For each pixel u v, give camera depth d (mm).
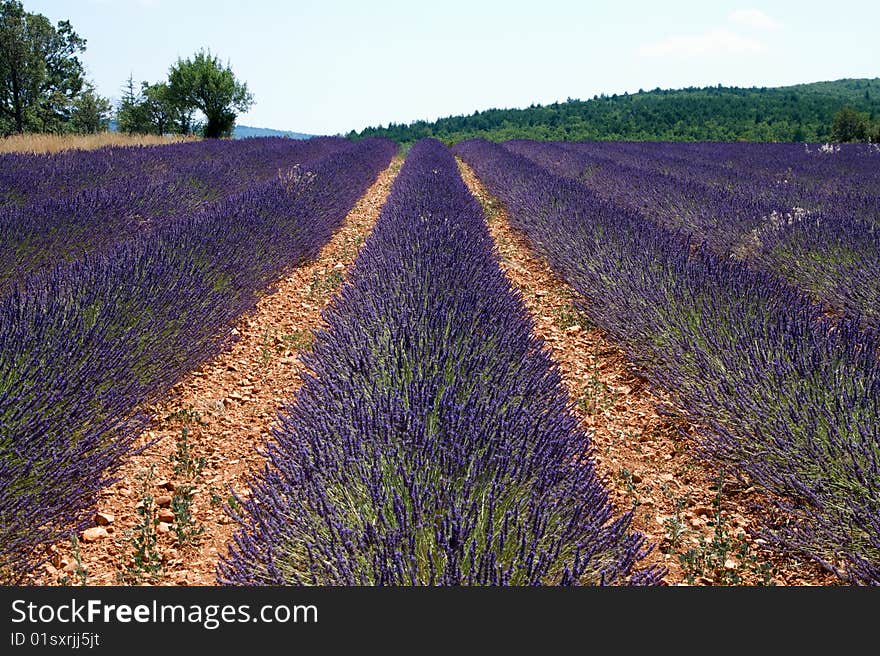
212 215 6766
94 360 3389
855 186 11258
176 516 2926
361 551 2018
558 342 5445
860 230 6391
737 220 7855
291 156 16578
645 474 3473
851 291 5438
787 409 3152
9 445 2635
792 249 6621
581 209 8125
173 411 4000
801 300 4504
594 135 73375
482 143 28016
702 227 8383
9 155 11859
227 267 5562
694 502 3207
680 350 4133
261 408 4121
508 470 2365
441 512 2164
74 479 2885
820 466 2854
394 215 7539
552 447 2588
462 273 4918
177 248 5375
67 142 19500
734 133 71062
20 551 2500
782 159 17234
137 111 51656
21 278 5277
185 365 4262
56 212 6414
